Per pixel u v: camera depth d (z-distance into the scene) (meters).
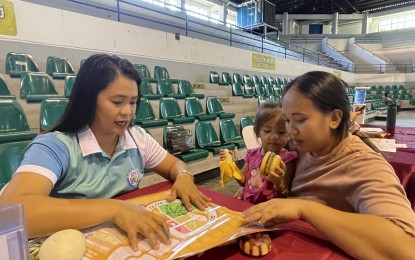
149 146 1.16
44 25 3.75
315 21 18.69
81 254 0.53
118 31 4.59
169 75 5.50
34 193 0.67
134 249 0.56
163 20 7.21
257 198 1.18
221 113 4.16
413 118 9.01
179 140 2.89
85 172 0.89
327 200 0.82
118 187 0.97
